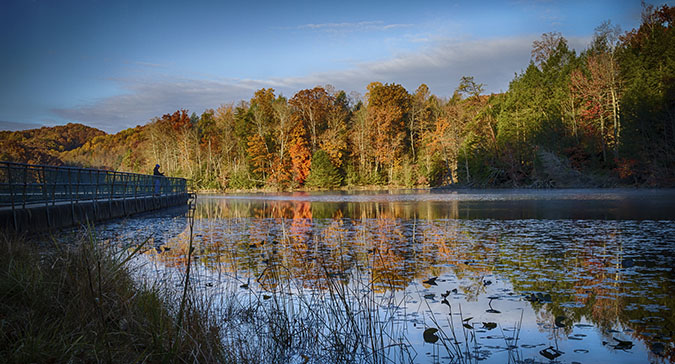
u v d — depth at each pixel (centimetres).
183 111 7819
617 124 4134
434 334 370
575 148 4303
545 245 844
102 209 1346
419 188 5894
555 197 2683
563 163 4328
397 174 6162
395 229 1167
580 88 4522
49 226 958
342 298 396
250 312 432
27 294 339
